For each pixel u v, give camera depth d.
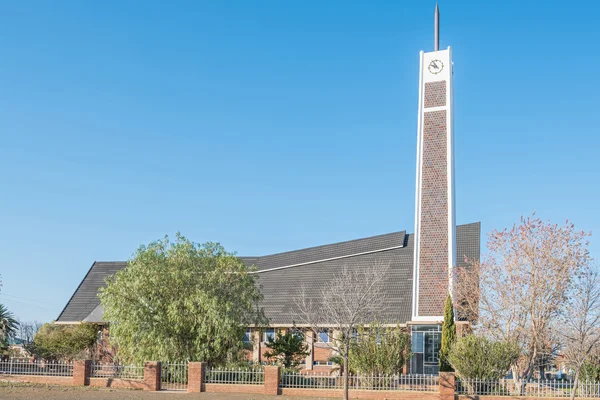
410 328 46.22
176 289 39.22
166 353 37.66
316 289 57.59
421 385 34.25
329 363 51.25
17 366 39.75
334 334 48.88
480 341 34.84
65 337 54.50
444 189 46.38
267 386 34.38
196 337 38.16
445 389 32.00
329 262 60.28
